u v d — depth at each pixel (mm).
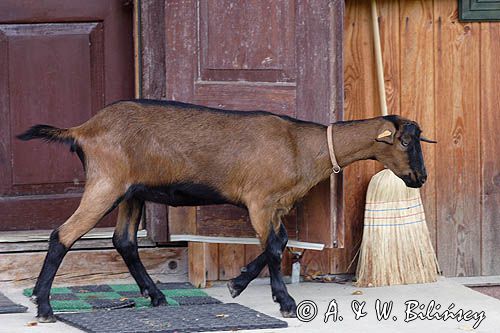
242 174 7020
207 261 8219
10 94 8500
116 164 6906
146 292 7367
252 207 7031
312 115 7805
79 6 8539
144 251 8266
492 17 8594
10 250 8008
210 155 7004
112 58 8625
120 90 8656
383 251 8312
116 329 6500
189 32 7766
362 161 8562
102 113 6996
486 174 8727
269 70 7801
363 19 8516
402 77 8586
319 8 7770
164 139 6977
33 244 8055
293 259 8445
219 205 7809
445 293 8031
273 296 7098
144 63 8203
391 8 8547
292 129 7141
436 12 8594
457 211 8703
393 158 7156
